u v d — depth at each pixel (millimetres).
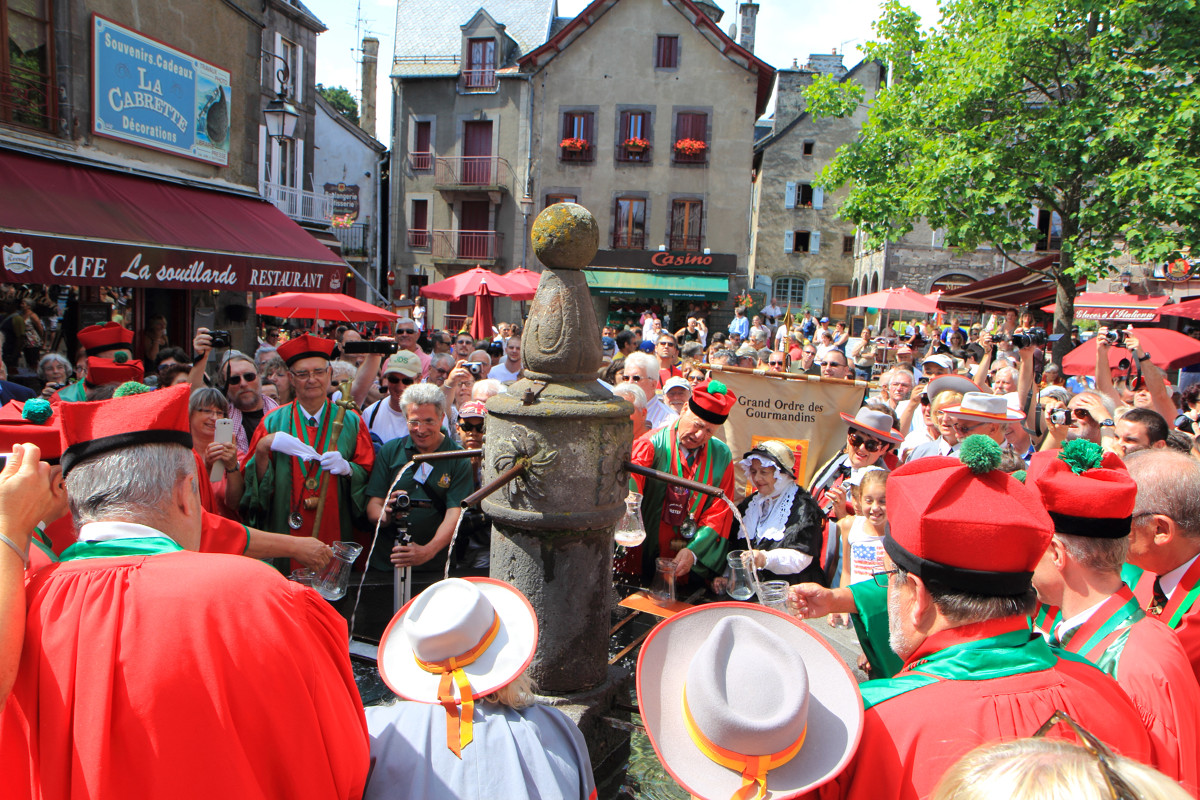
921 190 17500
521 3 35125
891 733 1603
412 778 1926
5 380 6605
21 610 1523
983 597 1646
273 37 24500
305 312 13734
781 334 21672
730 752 1650
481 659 2115
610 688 3219
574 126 31672
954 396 5129
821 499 5328
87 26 10539
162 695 1472
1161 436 3830
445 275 33000
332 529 4602
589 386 3078
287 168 25703
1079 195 16938
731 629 1802
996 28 16828
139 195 10938
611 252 31406
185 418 1884
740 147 31031
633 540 3670
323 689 1659
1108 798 1043
